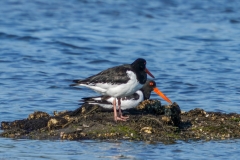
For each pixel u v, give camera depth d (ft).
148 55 77.25
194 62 72.54
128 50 81.05
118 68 40.96
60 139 39.37
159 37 90.94
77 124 41.16
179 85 59.93
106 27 99.19
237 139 39.96
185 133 40.63
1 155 35.81
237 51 80.33
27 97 53.88
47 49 80.33
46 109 49.65
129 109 44.47
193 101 53.01
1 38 87.30
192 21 105.50
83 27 98.68
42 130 41.22
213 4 123.54
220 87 58.95
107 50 80.94
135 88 41.22
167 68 68.64
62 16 109.19
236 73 66.03
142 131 40.04
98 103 43.24
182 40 88.84
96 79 40.96
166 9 118.01
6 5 119.03
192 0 128.57
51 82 60.75
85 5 121.49
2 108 49.60
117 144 37.99
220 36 92.12
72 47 82.38
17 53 76.38
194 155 36.06
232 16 110.32
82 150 36.78
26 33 91.15
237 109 49.52
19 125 42.86
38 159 35.09
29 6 119.03
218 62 72.54
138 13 113.50
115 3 124.77
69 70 67.41
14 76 63.00
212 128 41.52
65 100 53.21
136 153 36.24
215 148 37.68
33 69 67.05
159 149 37.14
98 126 40.57
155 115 42.78
